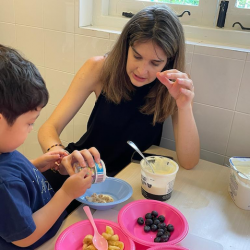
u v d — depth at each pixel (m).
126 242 0.78
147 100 1.29
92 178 0.85
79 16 1.58
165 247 0.76
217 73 1.32
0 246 0.73
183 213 0.96
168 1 1.58
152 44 1.05
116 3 1.68
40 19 1.69
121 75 1.24
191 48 1.34
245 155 1.38
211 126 1.42
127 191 1.01
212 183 1.14
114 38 1.52
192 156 1.21
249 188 0.95
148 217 0.90
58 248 0.74
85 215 0.92
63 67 1.73
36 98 0.72
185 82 1.09
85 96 1.38
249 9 1.41
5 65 0.70
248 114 1.32
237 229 0.90
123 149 1.37
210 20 1.50
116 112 1.32
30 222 0.70
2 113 0.68
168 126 1.52
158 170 1.06
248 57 1.24
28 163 0.84
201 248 0.82
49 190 0.93
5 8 1.78
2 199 0.67
